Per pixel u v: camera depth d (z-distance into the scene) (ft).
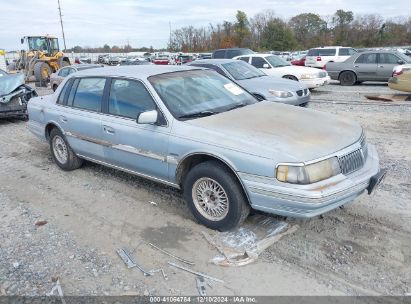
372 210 14.39
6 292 10.63
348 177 11.86
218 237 12.94
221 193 12.89
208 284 10.70
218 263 11.55
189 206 13.93
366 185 12.24
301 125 13.30
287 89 31.12
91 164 21.03
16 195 17.42
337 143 12.19
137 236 13.34
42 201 16.62
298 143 11.87
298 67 48.34
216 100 15.58
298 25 248.32
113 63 169.99
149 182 18.08
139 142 14.83
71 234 13.65
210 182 13.07
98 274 11.29
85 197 16.79
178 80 15.84
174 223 14.11
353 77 56.65
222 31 236.84
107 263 11.82
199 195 13.57
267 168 11.39
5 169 21.20
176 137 13.56
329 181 11.39
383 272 10.89
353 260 11.48
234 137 12.42
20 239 13.39
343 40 225.15
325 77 48.26
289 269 11.19
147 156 14.71
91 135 17.12
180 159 13.51
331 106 37.76
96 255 12.27
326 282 10.59
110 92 16.47
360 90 50.57
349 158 12.10
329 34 237.45
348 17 234.58
